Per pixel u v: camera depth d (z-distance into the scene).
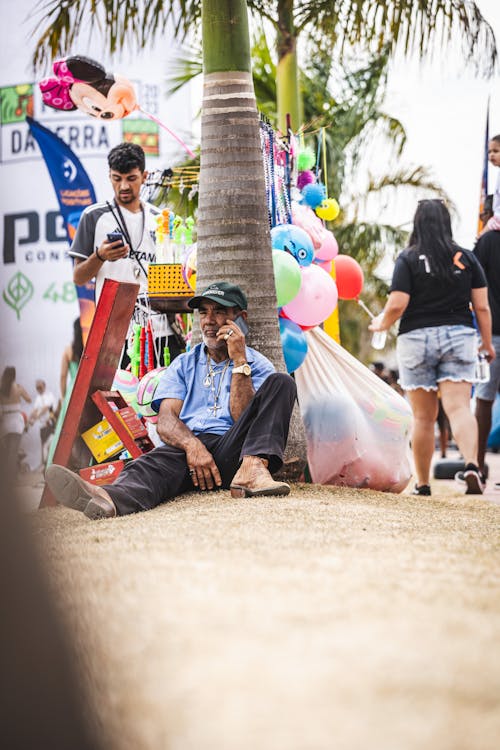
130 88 15.82
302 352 13.31
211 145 12.84
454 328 15.23
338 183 28.78
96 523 9.12
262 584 5.81
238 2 12.95
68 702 3.08
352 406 13.53
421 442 15.51
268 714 3.89
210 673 4.29
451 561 6.89
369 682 4.22
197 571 6.16
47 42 17.11
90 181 21.31
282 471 12.27
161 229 13.94
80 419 11.50
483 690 4.18
